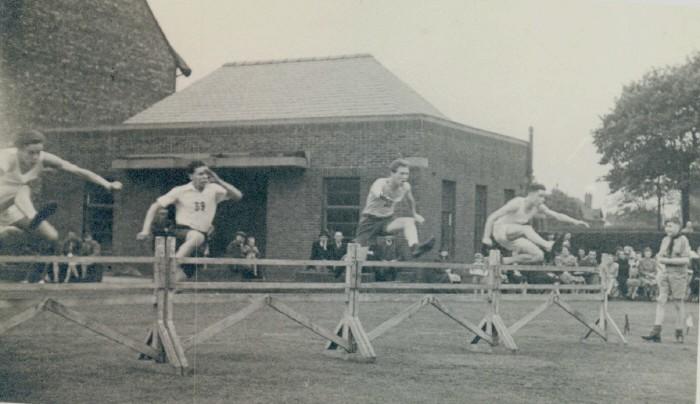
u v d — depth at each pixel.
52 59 29.55
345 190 22.98
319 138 23.16
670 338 14.33
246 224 24.53
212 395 8.15
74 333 12.18
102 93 30.73
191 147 24.89
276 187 23.53
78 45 30.17
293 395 8.28
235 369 9.55
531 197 21.92
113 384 8.52
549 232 23.64
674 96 22.84
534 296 12.51
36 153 21.62
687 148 23.11
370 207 20.25
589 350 12.48
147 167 24.39
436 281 19.84
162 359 9.18
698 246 22.03
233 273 20.95
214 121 24.55
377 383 9.08
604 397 9.02
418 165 21.78
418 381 9.31
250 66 25.48
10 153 21.33
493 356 11.42
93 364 9.62
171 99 25.78
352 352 10.50
